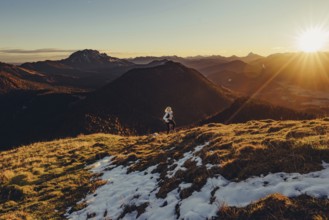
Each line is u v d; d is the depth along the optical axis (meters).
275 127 17.94
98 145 29.53
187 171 13.89
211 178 12.02
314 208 8.11
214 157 13.94
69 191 17.72
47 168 23.47
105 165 21.91
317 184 9.08
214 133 19.20
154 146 23.64
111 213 13.28
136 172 17.94
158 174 16.27
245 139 15.81
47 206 15.92
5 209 16.52
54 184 19.48
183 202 11.26
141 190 14.43
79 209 14.79
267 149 12.90
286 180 10.07
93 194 16.28
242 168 11.93
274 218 8.27
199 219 9.69
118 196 14.71
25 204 16.77
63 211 15.08
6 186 19.77
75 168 22.69
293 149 11.95
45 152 29.36
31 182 20.50
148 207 12.39
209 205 10.21
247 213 8.94
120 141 31.14
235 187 10.75
